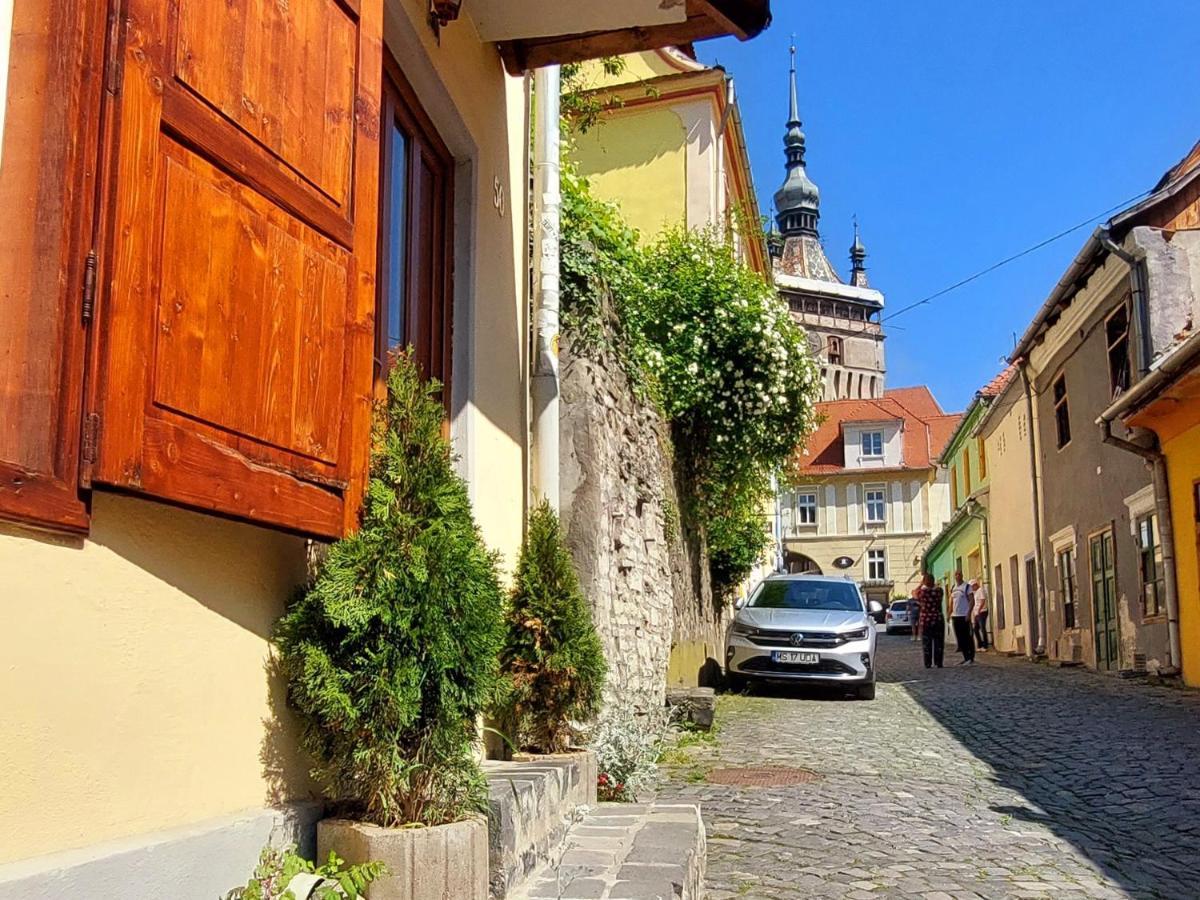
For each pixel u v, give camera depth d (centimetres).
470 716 319
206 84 237
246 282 248
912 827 623
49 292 200
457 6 454
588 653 538
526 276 654
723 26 517
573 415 745
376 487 304
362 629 285
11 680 191
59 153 202
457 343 521
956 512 3412
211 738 257
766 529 1906
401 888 282
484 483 539
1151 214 1623
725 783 763
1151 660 1588
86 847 209
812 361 1427
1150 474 1567
